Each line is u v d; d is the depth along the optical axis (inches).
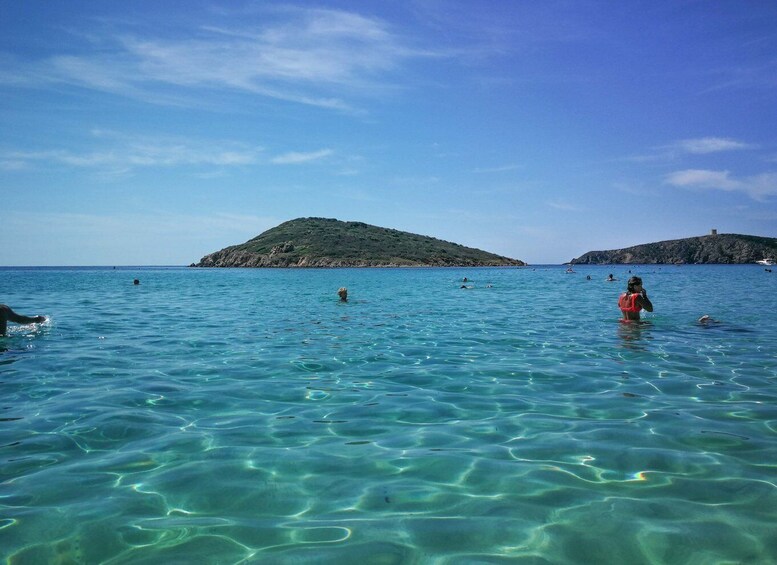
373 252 6860.2
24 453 182.7
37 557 118.0
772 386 275.4
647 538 125.3
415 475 163.9
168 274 3393.2
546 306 781.9
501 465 171.6
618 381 288.8
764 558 116.4
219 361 350.0
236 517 137.3
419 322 571.8
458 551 120.4
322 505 144.2
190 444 191.9
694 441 192.9
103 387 277.7
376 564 115.1
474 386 279.6
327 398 256.2
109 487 155.3
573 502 144.8
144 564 115.3
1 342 431.2
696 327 509.7
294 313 679.7
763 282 1615.4
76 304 848.9
